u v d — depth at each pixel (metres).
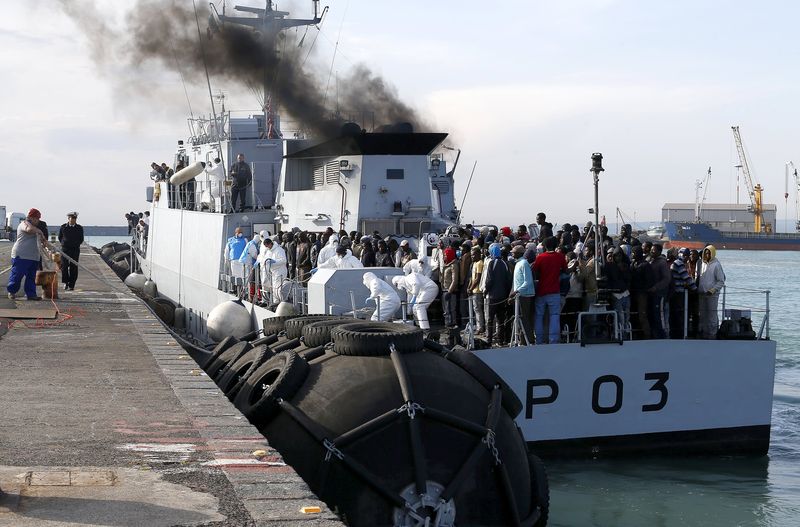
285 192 27.53
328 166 26.23
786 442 21.38
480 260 18.80
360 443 11.45
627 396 18.19
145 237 47.44
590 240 18.80
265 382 13.16
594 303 18.41
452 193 29.69
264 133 32.47
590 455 18.14
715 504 16.28
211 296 28.89
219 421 10.65
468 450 11.56
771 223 188.12
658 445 18.53
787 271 103.00
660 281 18.64
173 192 36.66
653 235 162.12
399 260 21.30
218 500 7.64
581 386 17.88
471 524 11.48
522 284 17.50
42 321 20.75
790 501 16.53
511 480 11.95
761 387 19.08
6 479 8.07
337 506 11.30
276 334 15.83
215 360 17.02
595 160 18.36
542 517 12.66
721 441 18.92
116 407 11.41
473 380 12.56
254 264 25.17
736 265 118.88
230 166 30.86
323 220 25.86
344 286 19.72
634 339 18.91
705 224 164.25
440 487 11.35
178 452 9.20
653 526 15.26
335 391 11.89
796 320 52.00
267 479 8.29
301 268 23.41
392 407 11.65
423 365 12.22
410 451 11.40
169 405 11.56
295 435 11.80
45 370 14.17
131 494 7.73
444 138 25.31
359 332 12.47
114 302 25.34
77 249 29.22
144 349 16.67
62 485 7.93
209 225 29.53
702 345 18.59
